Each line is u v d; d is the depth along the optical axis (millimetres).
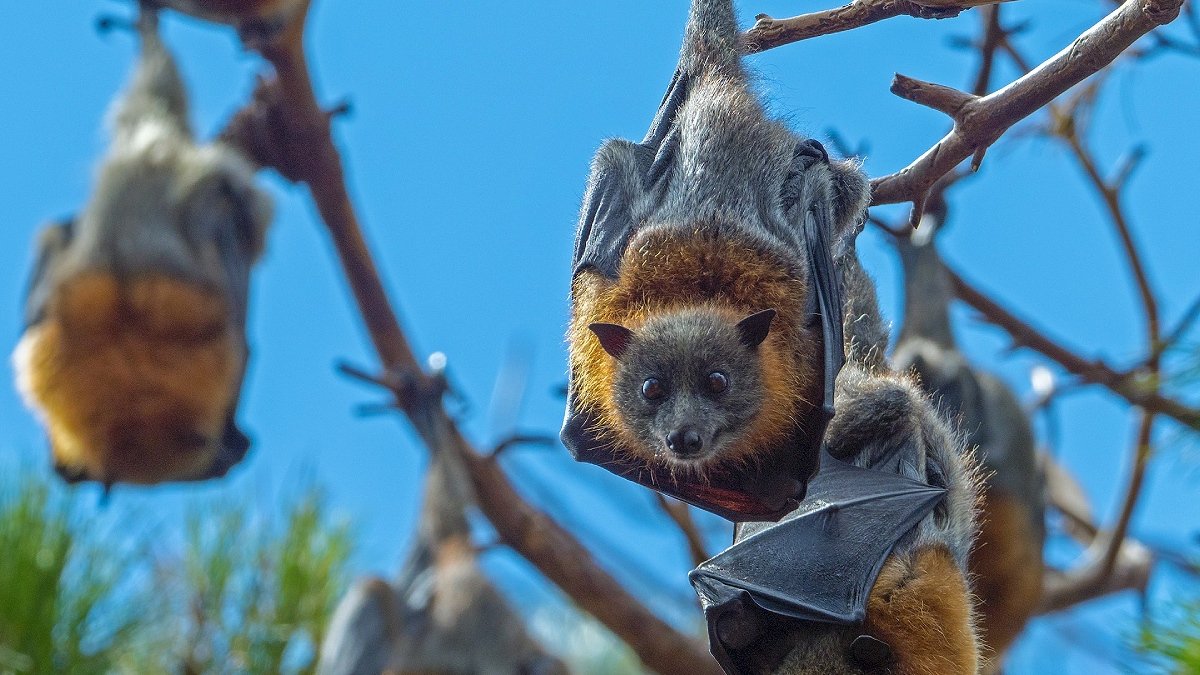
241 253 17641
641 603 15703
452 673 17062
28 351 17109
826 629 8938
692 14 9328
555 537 15906
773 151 8852
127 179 17172
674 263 8633
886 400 9422
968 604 9086
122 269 16828
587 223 9094
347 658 16922
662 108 9289
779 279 8562
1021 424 16453
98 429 16922
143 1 17531
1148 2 7574
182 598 13031
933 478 9422
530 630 17891
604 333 8523
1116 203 15305
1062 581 17406
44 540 12047
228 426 17688
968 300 16609
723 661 9094
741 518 8680
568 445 8977
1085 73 7953
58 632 11867
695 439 8109
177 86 17875
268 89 15539
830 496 9297
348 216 15836
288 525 13641
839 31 8711
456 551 17422
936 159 8633
